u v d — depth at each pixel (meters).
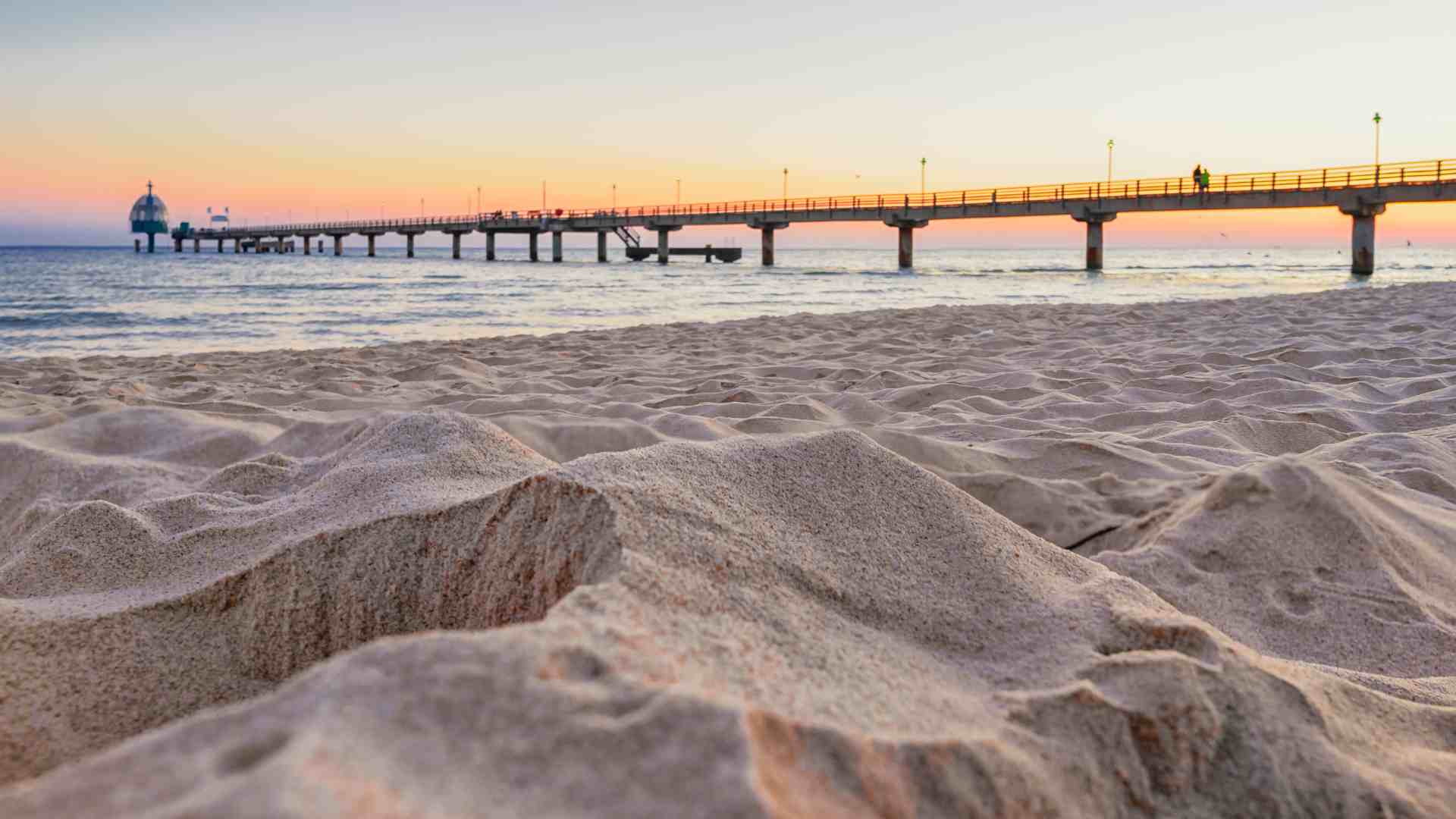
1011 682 1.29
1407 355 6.97
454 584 1.56
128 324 15.24
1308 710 1.29
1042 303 18.16
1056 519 3.02
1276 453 4.07
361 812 0.63
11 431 4.14
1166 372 6.42
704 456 1.73
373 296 22.95
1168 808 1.12
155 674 1.52
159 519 2.15
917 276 34.84
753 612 1.29
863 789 0.88
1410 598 2.28
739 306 19.11
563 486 1.50
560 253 57.31
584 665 0.91
